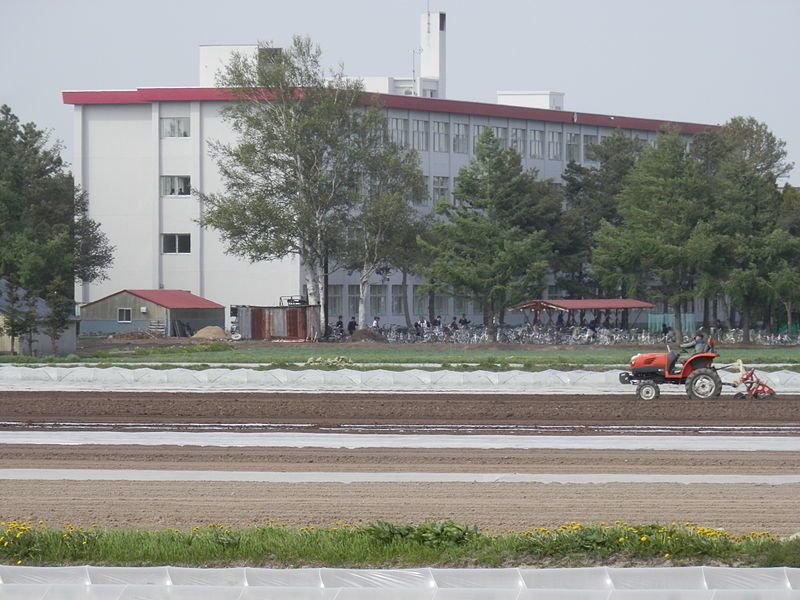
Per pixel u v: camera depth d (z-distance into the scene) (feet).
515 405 211.00
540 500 121.19
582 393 242.78
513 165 547.49
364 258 492.13
